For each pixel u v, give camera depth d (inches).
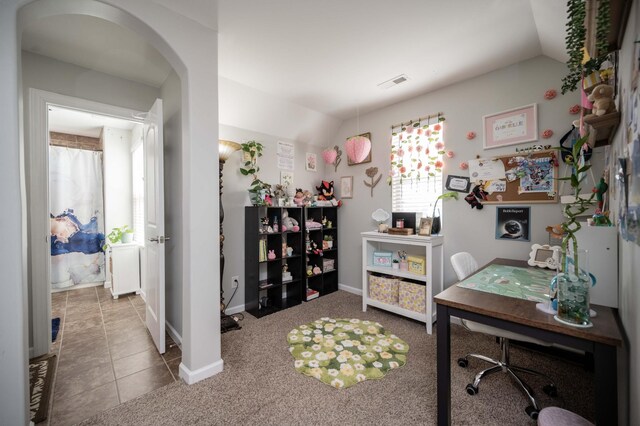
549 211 85.2
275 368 75.0
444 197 108.1
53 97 82.7
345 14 67.8
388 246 130.0
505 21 70.9
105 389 66.9
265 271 128.2
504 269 76.8
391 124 127.6
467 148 102.8
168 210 96.8
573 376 70.9
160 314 83.0
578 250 44.9
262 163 128.9
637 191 29.4
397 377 70.8
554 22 64.5
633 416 34.3
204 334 70.7
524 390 60.9
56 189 148.2
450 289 59.1
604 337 37.1
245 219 122.9
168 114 94.5
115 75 93.5
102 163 160.9
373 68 94.6
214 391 65.6
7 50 45.0
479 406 60.5
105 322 108.3
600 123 43.1
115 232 150.8
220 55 86.2
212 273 72.1
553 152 84.0
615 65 46.1
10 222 45.1
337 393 64.8
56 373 73.7
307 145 148.9
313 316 112.3
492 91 96.7
